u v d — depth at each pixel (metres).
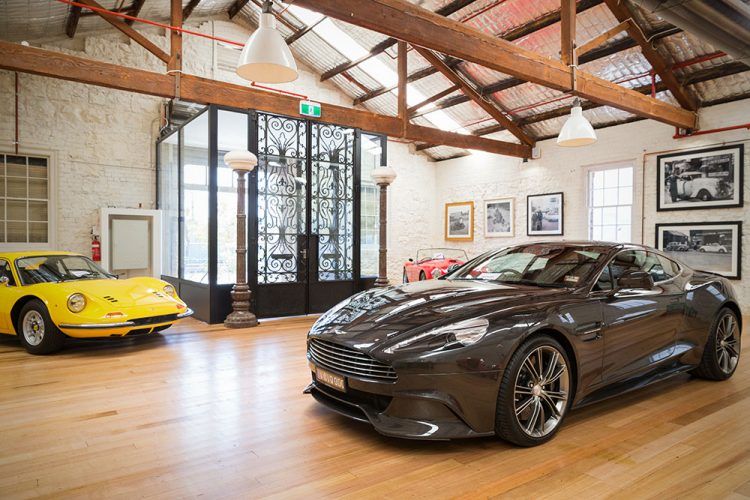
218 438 2.28
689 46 6.55
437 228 12.35
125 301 4.23
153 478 1.87
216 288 5.86
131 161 8.16
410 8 3.95
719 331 3.33
